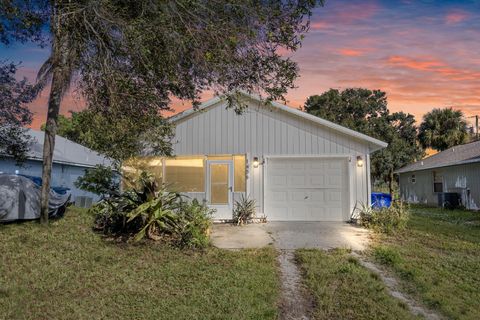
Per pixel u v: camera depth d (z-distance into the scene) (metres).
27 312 4.53
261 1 6.09
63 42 6.34
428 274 6.55
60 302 4.89
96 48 6.34
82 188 9.37
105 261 6.68
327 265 6.88
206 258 7.28
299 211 12.99
